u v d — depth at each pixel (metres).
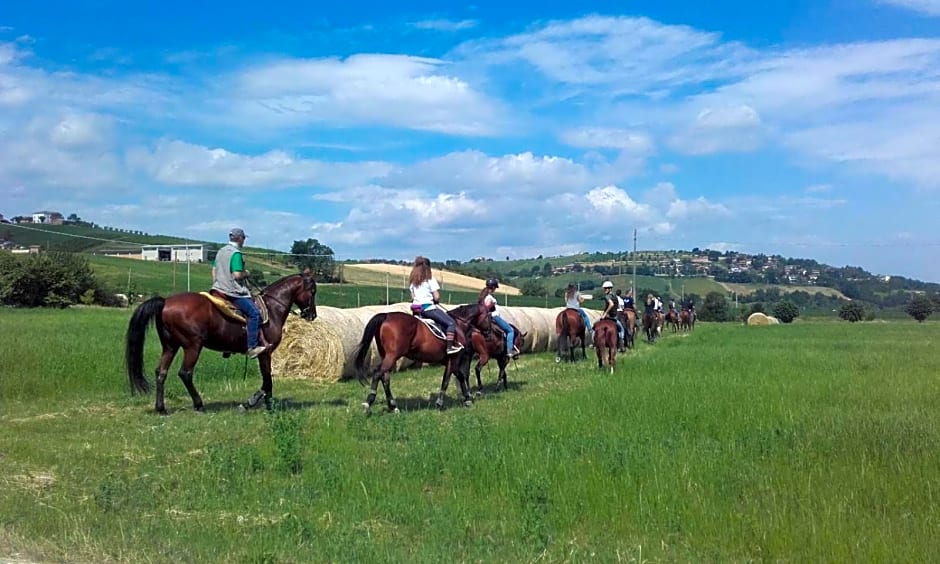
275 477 10.02
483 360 18.22
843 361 24.72
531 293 79.12
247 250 86.62
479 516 8.51
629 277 131.75
